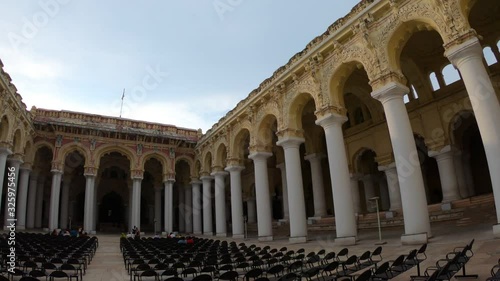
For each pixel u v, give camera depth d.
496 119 11.60
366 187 27.89
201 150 35.66
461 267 7.95
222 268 10.16
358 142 26.94
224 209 30.52
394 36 15.63
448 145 20.56
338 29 18.11
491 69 19.11
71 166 35.56
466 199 18.50
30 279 7.81
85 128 32.19
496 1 17.30
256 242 22.78
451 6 13.17
